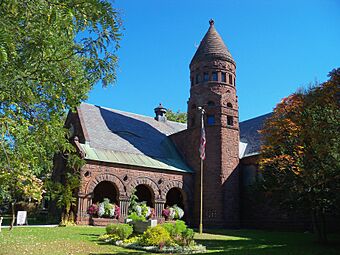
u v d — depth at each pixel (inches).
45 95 259.3
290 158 762.2
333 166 647.8
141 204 1214.3
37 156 264.4
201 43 1499.8
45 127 259.9
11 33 212.7
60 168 1178.6
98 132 1317.7
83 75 274.5
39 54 228.1
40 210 1318.9
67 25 225.0
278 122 828.6
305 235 956.6
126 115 1555.1
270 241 788.6
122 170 1186.6
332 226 1056.8
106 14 245.3
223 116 1360.7
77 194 1073.5
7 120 234.7
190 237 632.4
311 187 717.9
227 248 646.5
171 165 1337.4
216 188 1284.4
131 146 1342.3
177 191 1460.4
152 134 1520.7
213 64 1424.7
